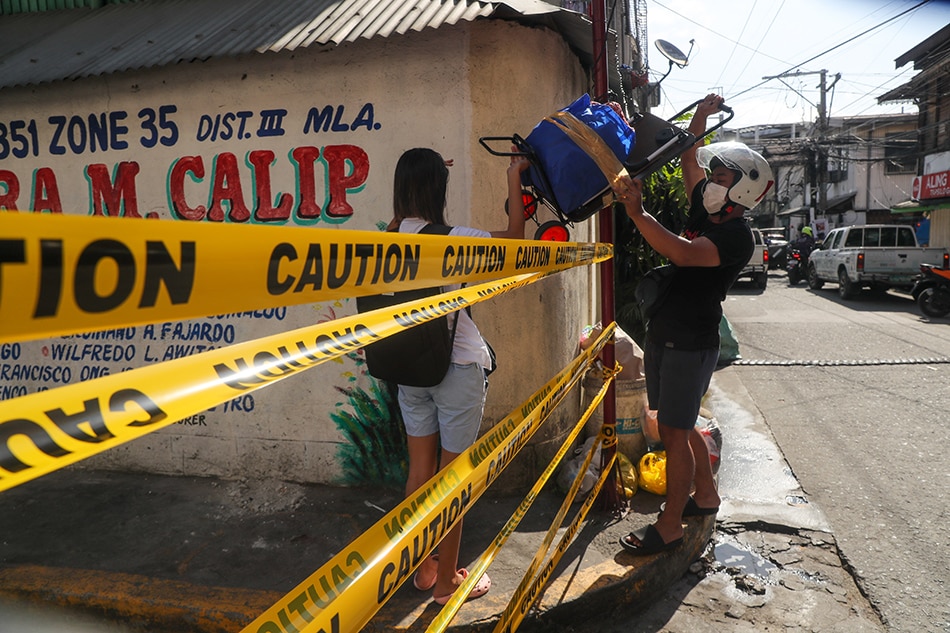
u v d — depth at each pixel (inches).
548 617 98.1
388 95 134.9
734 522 139.5
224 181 143.5
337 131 137.6
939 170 725.3
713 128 123.6
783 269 1039.0
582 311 172.4
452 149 133.1
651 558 112.4
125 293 23.6
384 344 90.3
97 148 148.3
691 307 112.0
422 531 47.2
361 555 41.1
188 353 147.1
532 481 139.1
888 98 778.8
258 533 122.6
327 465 142.8
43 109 149.5
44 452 23.1
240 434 146.3
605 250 119.6
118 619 99.3
